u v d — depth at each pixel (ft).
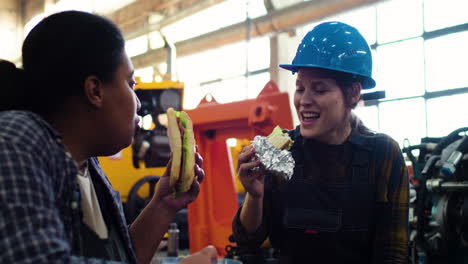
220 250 9.21
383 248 4.04
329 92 4.08
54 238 1.86
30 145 2.05
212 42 26.61
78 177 2.69
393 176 4.12
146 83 14.80
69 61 2.38
